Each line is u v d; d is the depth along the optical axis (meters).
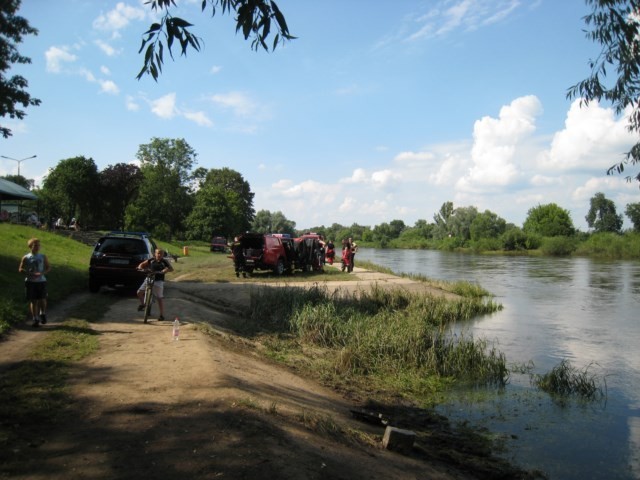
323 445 4.72
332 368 9.52
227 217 75.88
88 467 3.78
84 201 60.75
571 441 6.45
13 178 83.19
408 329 11.76
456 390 8.75
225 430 4.52
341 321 12.77
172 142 81.56
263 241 22.97
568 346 12.32
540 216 102.31
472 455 5.90
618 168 6.77
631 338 13.33
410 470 4.82
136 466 3.81
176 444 4.20
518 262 55.31
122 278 14.27
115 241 14.57
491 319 16.44
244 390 5.93
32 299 9.20
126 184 65.25
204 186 97.69
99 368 6.59
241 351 9.16
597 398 8.30
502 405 7.95
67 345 7.84
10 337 8.28
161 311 10.84
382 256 74.06
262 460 3.98
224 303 15.77
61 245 26.16
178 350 7.75
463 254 83.50
